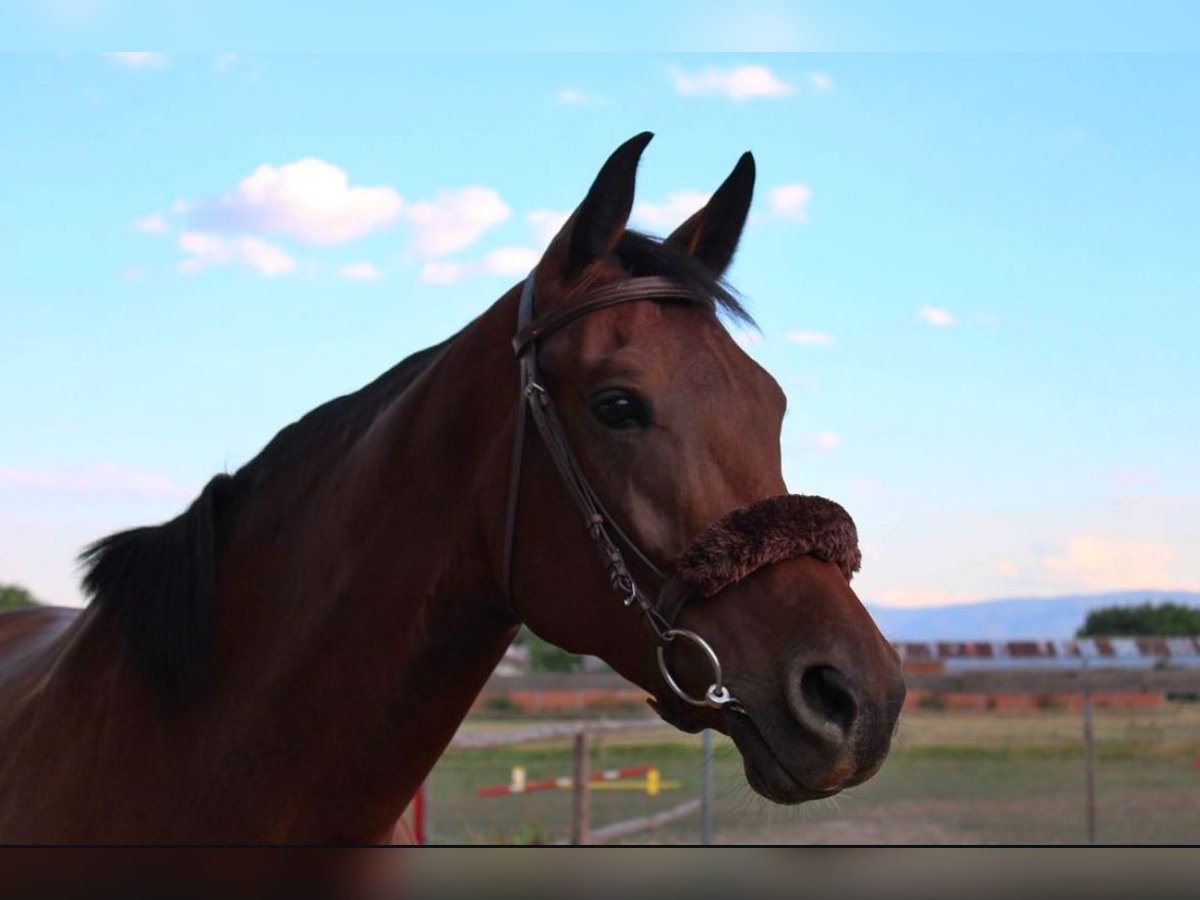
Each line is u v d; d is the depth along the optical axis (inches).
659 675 81.9
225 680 97.0
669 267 88.4
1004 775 479.8
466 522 91.6
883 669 74.5
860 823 380.5
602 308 86.4
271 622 96.7
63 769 97.3
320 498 98.4
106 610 102.8
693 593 79.4
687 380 82.9
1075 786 449.4
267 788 94.0
